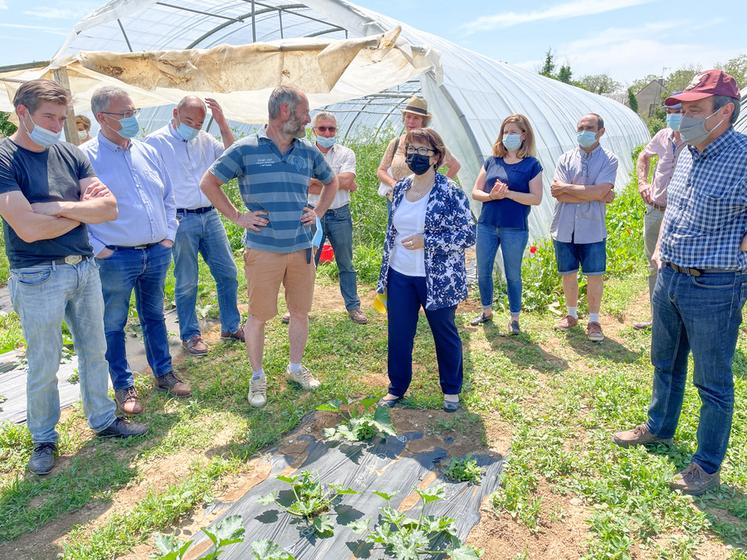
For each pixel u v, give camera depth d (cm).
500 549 290
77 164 344
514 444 373
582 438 391
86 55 486
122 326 426
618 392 445
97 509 322
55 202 321
